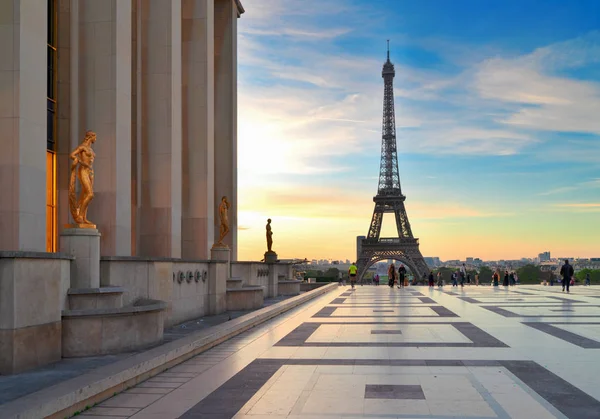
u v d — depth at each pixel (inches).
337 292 2383.1
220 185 2170.3
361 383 582.9
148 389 564.4
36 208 874.8
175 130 1430.9
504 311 1349.7
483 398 517.0
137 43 1422.2
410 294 2158.0
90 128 1151.0
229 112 2182.6
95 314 738.2
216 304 1317.7
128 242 1175.6
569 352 754.8
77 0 1161.4
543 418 454.6
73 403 471.2
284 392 548.1
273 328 1050.1
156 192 1401.3
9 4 849.5
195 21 1729.8
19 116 843.4
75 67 1155.9
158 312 839.1
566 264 2295.8
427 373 627.8
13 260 625.3
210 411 484.1
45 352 676.7
